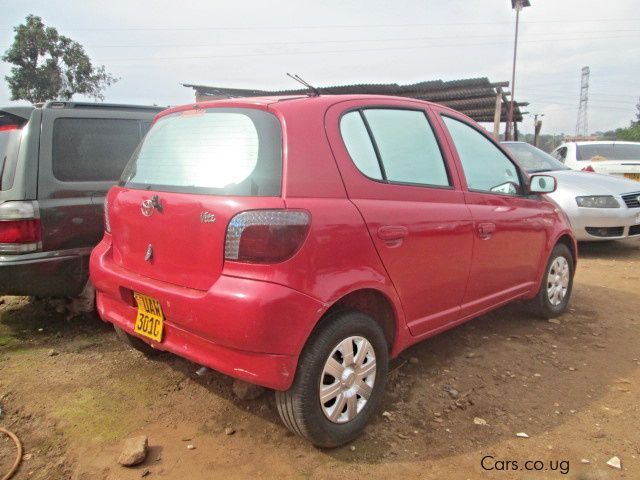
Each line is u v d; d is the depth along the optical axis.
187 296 2.49
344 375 2.61
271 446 2.69
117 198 3.08
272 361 2.34
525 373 3.59
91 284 4.02
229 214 2.40
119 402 3.11
